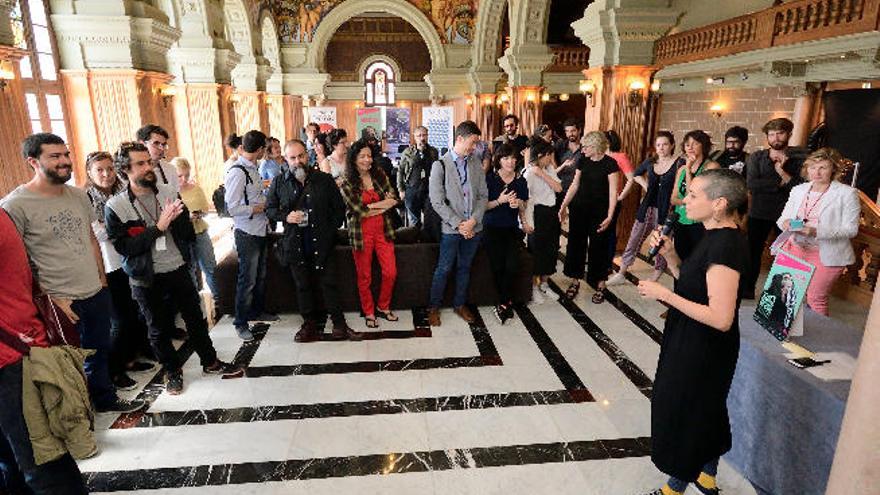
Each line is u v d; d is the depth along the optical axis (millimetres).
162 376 3490
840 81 8094
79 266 2619
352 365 3635
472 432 2873
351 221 4027
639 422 2977
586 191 4660
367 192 4023
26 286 1954
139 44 6805
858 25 6789
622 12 5871
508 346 3951
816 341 2371
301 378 3453
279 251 3889
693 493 2395
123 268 3209
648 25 5941
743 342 2398
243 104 13867
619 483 2477
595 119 6707
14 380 1850
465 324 4367
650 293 1987
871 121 7715
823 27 7445
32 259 2455
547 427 2924
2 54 4633
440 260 4230
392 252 4266
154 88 7129
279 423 2947
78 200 2635
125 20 6332
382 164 6988
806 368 2133
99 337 2850
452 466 2592
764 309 2477
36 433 1898
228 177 3717
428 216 4840
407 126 16234
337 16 17484
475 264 4684
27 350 1885
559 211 5074
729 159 4742
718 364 1954
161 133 3541
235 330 4188
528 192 4348
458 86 18125
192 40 9492
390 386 3357
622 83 6316
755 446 2371
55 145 2352
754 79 9547
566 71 16391
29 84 5930
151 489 2414
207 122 10062
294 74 17797
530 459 2646
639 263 6121
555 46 16203
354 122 22906
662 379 2078
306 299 3961
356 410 3082
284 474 2527
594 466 2596
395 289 4625
